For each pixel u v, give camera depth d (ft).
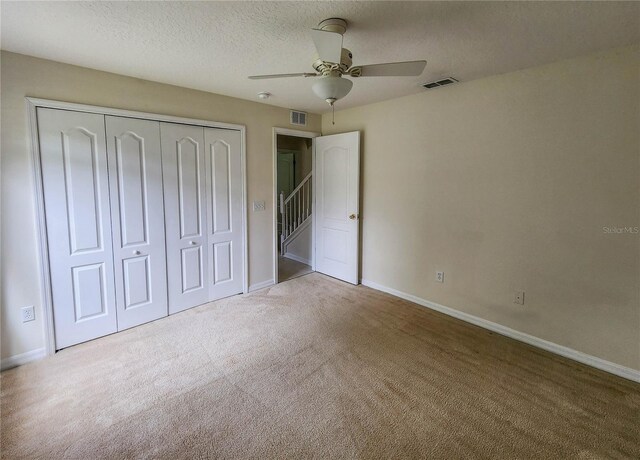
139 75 9.04
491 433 5.83
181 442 5.61
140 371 7.61
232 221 11.97
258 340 9.07
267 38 6.75
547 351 8.56
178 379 7.32
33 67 7.64
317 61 6.13
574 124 7.73
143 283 9.94
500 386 7.11
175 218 10.46
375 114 12.27
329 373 7.57
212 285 11.71
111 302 9.33
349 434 5.80
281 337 9.25
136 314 9.86
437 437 5.74
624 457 5.34
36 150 7.80
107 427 5.92
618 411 6.37
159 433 5.80
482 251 9.71
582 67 7.52
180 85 9.99
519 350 8.61
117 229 9.26
